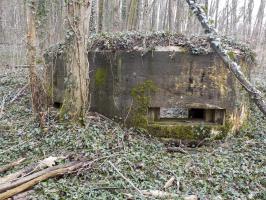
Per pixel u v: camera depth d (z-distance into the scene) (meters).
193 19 20.98
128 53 8.27
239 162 7.25
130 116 8.38
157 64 8.21
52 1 14.98
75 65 7.87
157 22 25.80
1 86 12.73
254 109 10.64
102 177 6.20
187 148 8.20
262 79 16.23
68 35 7.82
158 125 8.29
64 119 8.08
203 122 8.60
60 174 6.08
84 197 5.53
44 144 7.45
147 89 8.27
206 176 6.68
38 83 8.95
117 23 17.69
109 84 8.59
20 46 19.95
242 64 8.70
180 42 8.34
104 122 8.36
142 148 7.56
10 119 9.33
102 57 8.70
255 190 6.32
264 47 24.70
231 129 8.52
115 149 7.25
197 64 8.21
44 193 5.54
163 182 6.34
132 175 6.34
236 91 8.48
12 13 24.16
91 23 13.70
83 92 7.98
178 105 8.31
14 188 5.52
